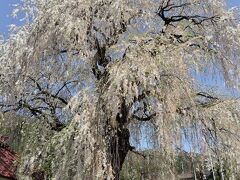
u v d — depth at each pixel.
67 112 11.23
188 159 11.82
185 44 10.52
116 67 9.90
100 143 9.70
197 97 11.33
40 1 12.17
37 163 12.08
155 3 12.21
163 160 11.46
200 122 10.39
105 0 11.47
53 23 11.20
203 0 12.56
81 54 10.96
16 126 13.74
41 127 12.97
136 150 12.80
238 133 10.74
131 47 10.38
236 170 10.80
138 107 10.68
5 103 12.66
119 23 11.46
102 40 11.52
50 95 12.82
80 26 10.90
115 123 10.05
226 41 11.96
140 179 13.70
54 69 12.09
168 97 9.61
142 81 9.67
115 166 10.31
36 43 11.39
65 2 11.31
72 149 9.89
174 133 9.49
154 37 10.86
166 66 9.90
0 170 14.10
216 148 10.91
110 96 9.69
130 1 11.65
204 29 12.38
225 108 10.75
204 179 10.80
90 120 9.67
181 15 12.95
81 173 9.48
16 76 12.01
